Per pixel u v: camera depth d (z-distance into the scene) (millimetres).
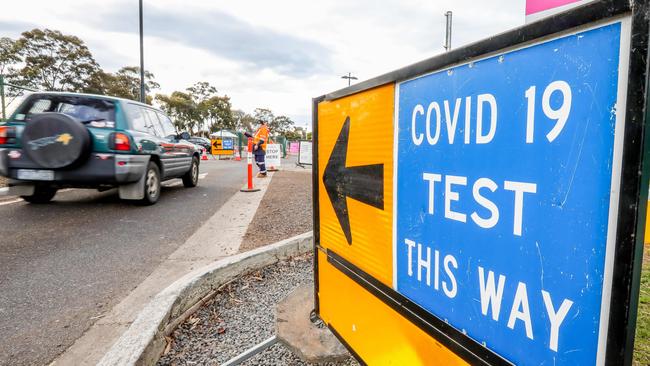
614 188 619
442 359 1056
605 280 643
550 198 727
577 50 663
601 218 643
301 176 11461
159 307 2082
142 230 4395
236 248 3648
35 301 2469
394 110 1198
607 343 647
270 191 7762
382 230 1312
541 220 747
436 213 1036
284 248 3361
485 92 852
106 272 3010
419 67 1059
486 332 901
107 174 5008
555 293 732
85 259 3328
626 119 594
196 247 3705
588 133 654
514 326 826
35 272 2998
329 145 1695
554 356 743
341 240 1633
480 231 891
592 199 655
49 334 2062
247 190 7578
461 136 929
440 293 1045
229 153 27469
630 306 604
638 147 577
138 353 1683
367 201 1395
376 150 1314
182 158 7523
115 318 2242
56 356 1864
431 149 1039
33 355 1868
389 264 1283
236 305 2482
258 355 1891
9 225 4527
